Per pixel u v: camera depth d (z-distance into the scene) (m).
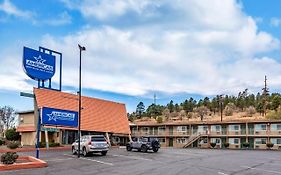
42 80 41.34
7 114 78.19
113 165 22.77
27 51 39.75
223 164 23.98
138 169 20.30
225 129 68.56
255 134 64.94
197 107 130.62
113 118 58.38
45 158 28.30
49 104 47.78
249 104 125.62
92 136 31.30
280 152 45.97
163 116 119.75
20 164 20.83
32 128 47.75
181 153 36.94
